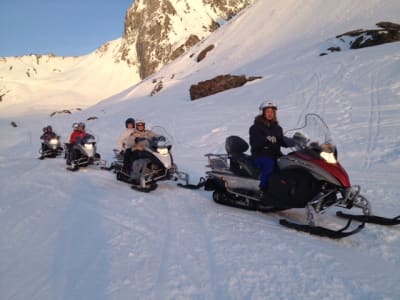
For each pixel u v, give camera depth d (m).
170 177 7.55
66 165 12.20
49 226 5.43
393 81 16.22
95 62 173.50
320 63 24.50
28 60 198.00
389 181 6.89
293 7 64.44
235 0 160.75
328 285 3.28
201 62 63.81
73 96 126.56
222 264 3.82
